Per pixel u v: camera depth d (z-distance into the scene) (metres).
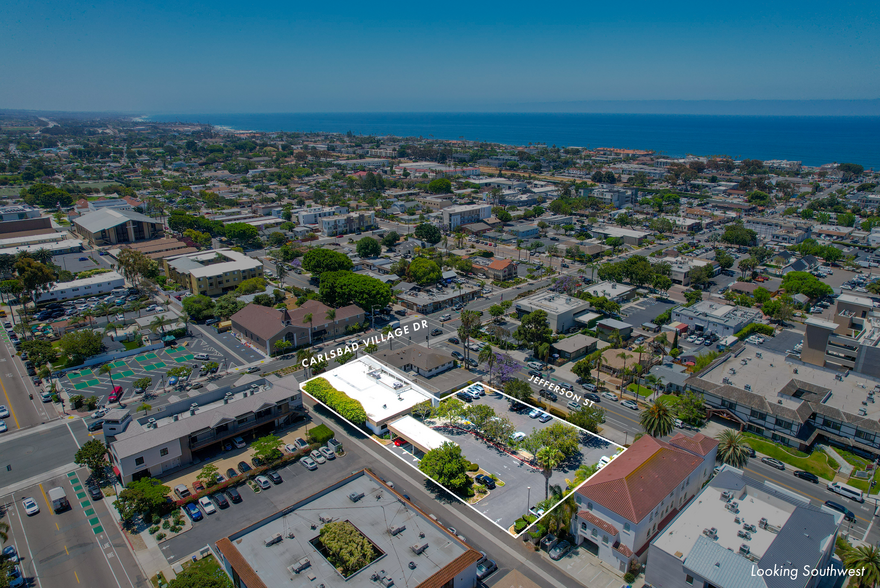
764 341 152.75
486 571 73.56
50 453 102.56
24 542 80.31
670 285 197.12
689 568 66.06
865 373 124.56
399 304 187.25
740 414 111.38
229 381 130.62
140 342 150.75
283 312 150.75
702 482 88.69
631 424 112.75
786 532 71.00
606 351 141.62
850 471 97.62
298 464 99.56
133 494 82.69
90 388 127.62
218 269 198.88
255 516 85.88
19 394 125.00
